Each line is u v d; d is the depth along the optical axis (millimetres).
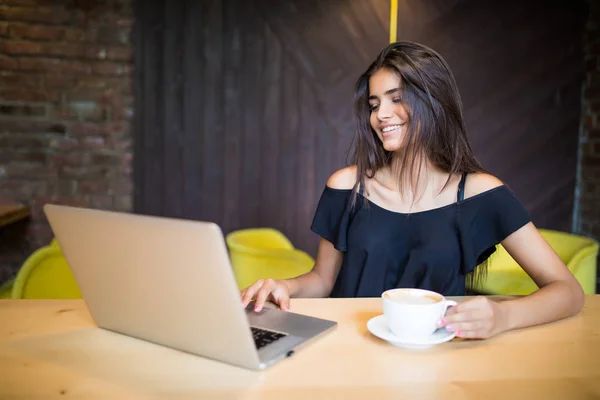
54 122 2992
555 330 1061
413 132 1406
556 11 3172
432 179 1460
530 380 837
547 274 1317
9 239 3027
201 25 2996
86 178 3043
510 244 1387
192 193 3090
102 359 903
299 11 3029
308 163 3123
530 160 3258
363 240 1465
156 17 2975
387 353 932
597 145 3203
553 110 3236
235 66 3035
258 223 3141
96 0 2943
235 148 3084
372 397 776
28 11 2912
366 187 1520
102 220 870
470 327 961
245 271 2035
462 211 1407
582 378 846
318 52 3059
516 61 3176
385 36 3066
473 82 3158
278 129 3094
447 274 1394
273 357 878
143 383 817
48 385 810
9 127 2969
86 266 953
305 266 1992
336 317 1112
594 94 3203
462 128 1458
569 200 3311
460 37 3119
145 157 3049
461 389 805
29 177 3012
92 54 2971
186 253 801
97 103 3002
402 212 1458
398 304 921
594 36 3184
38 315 1117
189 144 3061
